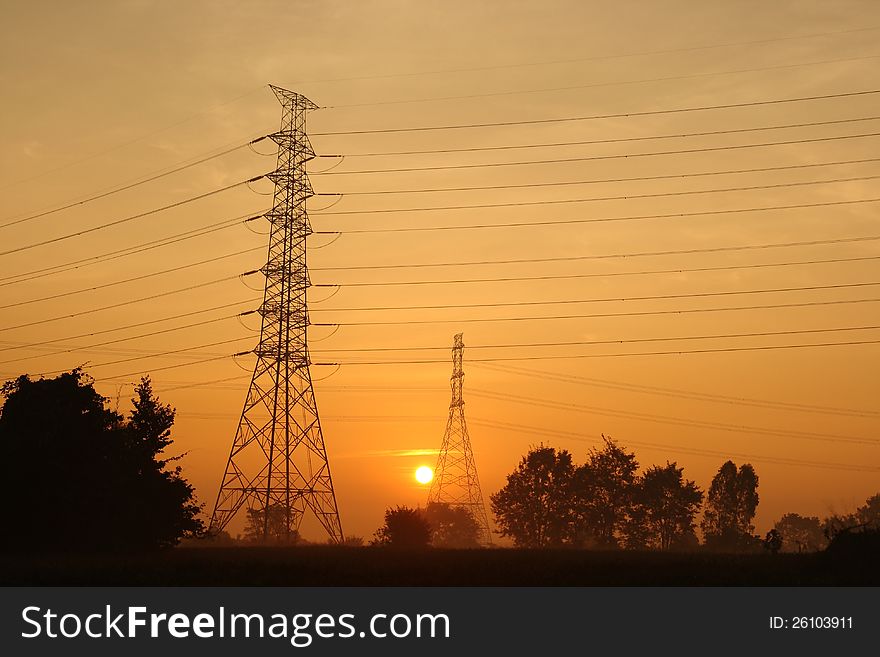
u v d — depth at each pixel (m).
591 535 145.88
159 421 88.31
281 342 84.06
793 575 56.81
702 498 144.12
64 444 78.75
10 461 76.75
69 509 77.06
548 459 145.62
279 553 72.38
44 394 80.25
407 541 99.50
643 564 61.19
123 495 79.88
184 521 82.31
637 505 144.25
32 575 55.97
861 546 61.91
